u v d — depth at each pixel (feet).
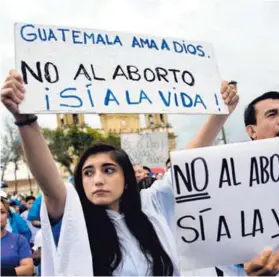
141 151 21.17
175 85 5.71
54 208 5.22
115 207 5.56
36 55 5.06
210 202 5.19
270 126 7.28
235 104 6.17
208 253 5.16
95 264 5.26
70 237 5.17
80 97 5.12
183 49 5.91
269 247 5.24
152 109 5.47
